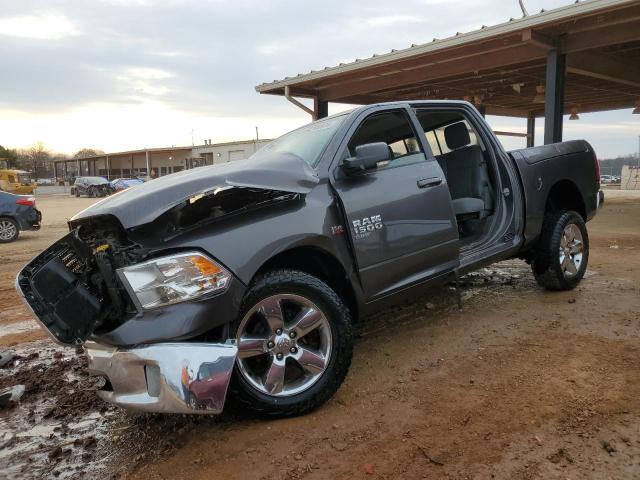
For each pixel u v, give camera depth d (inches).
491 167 185.0
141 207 104.9
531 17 363.9
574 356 141.9
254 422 116.1
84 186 1653.5
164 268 101.4
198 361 99.5
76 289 107.1
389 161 146.6
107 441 112.8
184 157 2183.8
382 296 137.7
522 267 262.2
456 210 182.7
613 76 510.9
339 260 127.4
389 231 137.5
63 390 140.3
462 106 181.3
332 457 101.0
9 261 367.6
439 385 129.4
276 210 119.4
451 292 215.6
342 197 130.3
